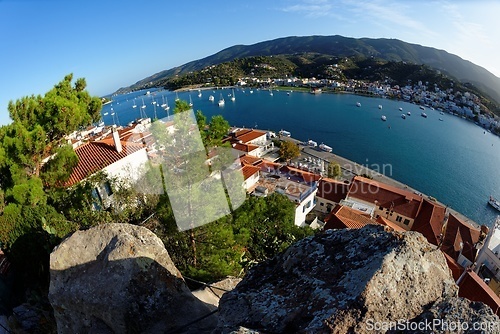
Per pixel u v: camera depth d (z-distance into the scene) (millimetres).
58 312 5910
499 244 27312
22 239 10602
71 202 13453
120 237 6094
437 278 3910
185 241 9836
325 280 4070
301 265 4594
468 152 77312
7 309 8836
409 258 3910
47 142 15180
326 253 4570
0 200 13125
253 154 52219
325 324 3398
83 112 16734
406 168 65938
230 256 10922
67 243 6168
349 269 4078
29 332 7863
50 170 14875
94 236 6250
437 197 54438
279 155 61688
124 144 18250
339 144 80188
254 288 4680
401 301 3590
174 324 5668
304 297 3979
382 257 3893
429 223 35062
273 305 4062
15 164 13180
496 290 25875
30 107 15234
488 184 59250
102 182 13977
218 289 8188
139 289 5750
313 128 95500
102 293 5645
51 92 16375
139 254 5934
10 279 10375
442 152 76438
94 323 5664
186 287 6383
